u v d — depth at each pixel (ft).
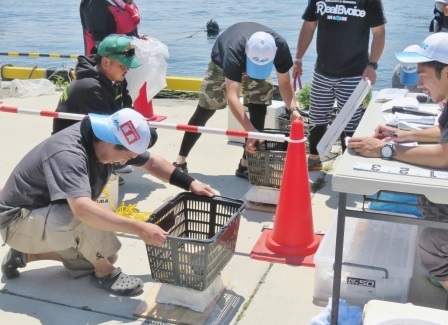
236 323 10.84
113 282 11.68
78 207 10.28
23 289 11.81
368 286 11.30
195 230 12.19
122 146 10.39
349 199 16.39
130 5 17.28
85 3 16.85
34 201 11.19
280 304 11.45
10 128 22.49
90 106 14.03
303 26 17.62
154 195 16.58
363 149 10.17
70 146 10.58
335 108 19.21
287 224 12.98
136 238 13.97
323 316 10.36
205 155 19.71
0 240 13.70
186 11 77.92
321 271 11.45
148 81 19.77
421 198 10.33
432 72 10.00
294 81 18.21
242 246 13.62
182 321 10.78
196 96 28.71
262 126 17.26
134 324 10.75
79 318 10.93
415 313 9.09
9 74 32.32
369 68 16.46
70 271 12.07
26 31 66.28
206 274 10.59
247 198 15.71
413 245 12.10
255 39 14.40
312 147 18.02
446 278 10.48
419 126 11.26
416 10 68.08
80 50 54.19
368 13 16.21
